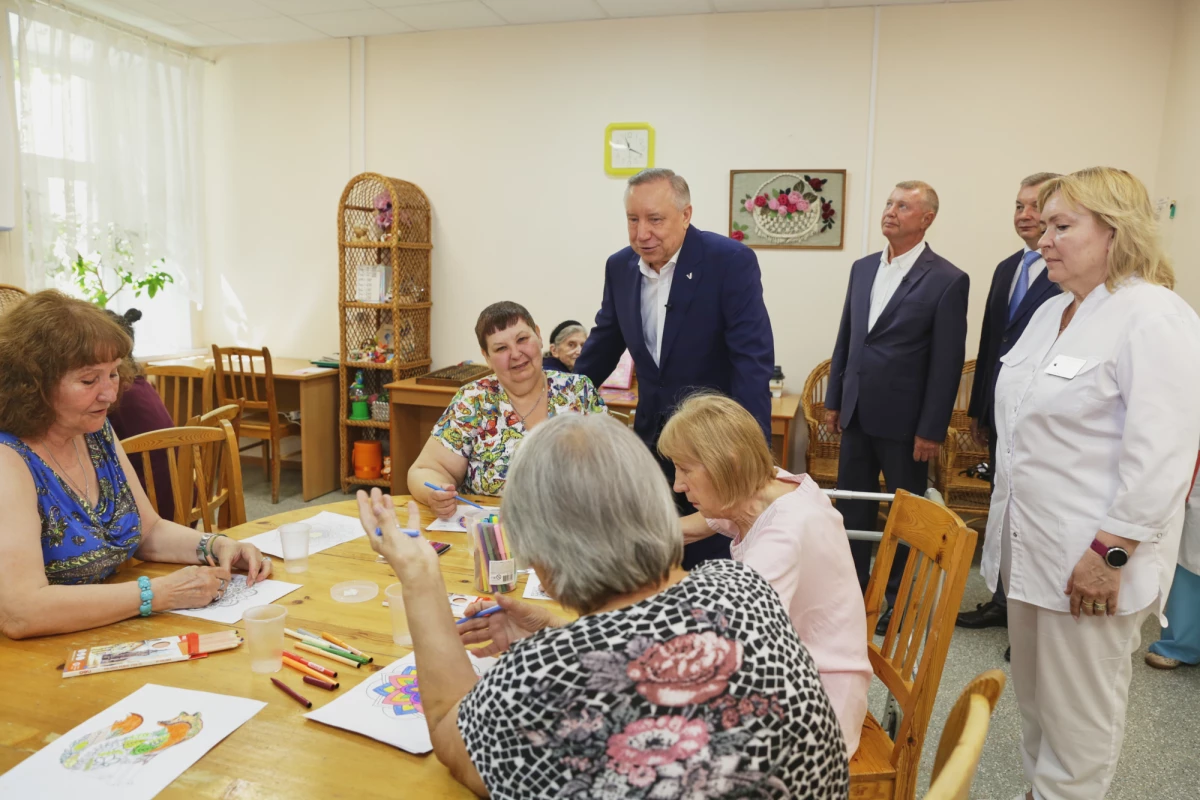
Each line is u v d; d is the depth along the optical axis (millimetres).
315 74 4945
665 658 767
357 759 994
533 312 4781
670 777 724
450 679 955
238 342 5348
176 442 1995
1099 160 3951
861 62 4148
